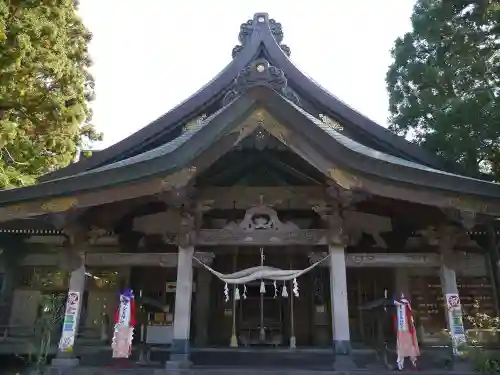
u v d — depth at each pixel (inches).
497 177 539.5
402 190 369.4
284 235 410.6
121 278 550.9
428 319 509.4
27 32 631.8
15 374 422.3
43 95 734.5
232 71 548.7
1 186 692.1
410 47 650.8
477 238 484.1
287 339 556.4
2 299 534.3
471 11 599.2
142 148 521.0
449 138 541.6
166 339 517.0
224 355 442.6
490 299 487.8
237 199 433.7
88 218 425.7
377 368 396.8
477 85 577.3
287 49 608.7
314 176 427.2
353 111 519.5
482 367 355.6
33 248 555.5
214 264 569.0
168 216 491.8
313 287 573.6
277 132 376.2
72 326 398.6
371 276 553.9
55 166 847.1
